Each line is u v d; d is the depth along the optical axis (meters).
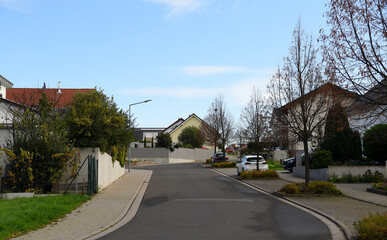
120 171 28.73
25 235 9.05
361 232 7.88
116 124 19.67
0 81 27.42
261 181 23.89
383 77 8.49
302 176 26.06
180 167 44.44
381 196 15.76
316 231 9.33
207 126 52.00
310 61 17.03
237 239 8.47
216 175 30.23
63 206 12.55
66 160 16.08
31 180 15.18
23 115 16.41
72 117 18.62
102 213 12.23
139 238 8.77
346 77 8.93
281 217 11.41
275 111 18.33
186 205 14.05
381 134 21.20
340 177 21.55
